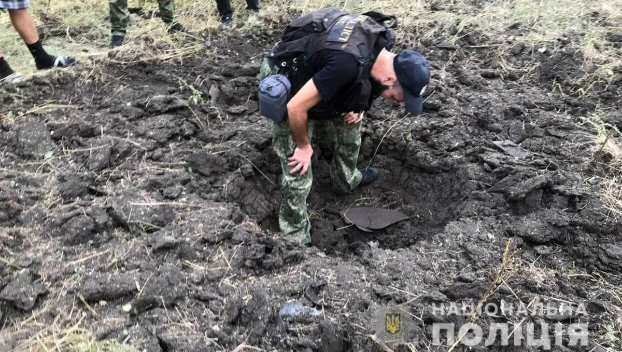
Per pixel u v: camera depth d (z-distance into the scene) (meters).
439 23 4.41
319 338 1.95
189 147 3.02
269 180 3.03
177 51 3.84
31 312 1.97
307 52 2.21
